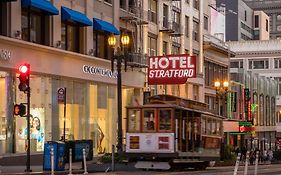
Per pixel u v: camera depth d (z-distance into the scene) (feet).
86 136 165.99
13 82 135.95
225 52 288.10
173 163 118.21
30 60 140.46
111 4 183.42
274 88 399.03
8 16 134.62
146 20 200.13
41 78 145.89
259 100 358.84
